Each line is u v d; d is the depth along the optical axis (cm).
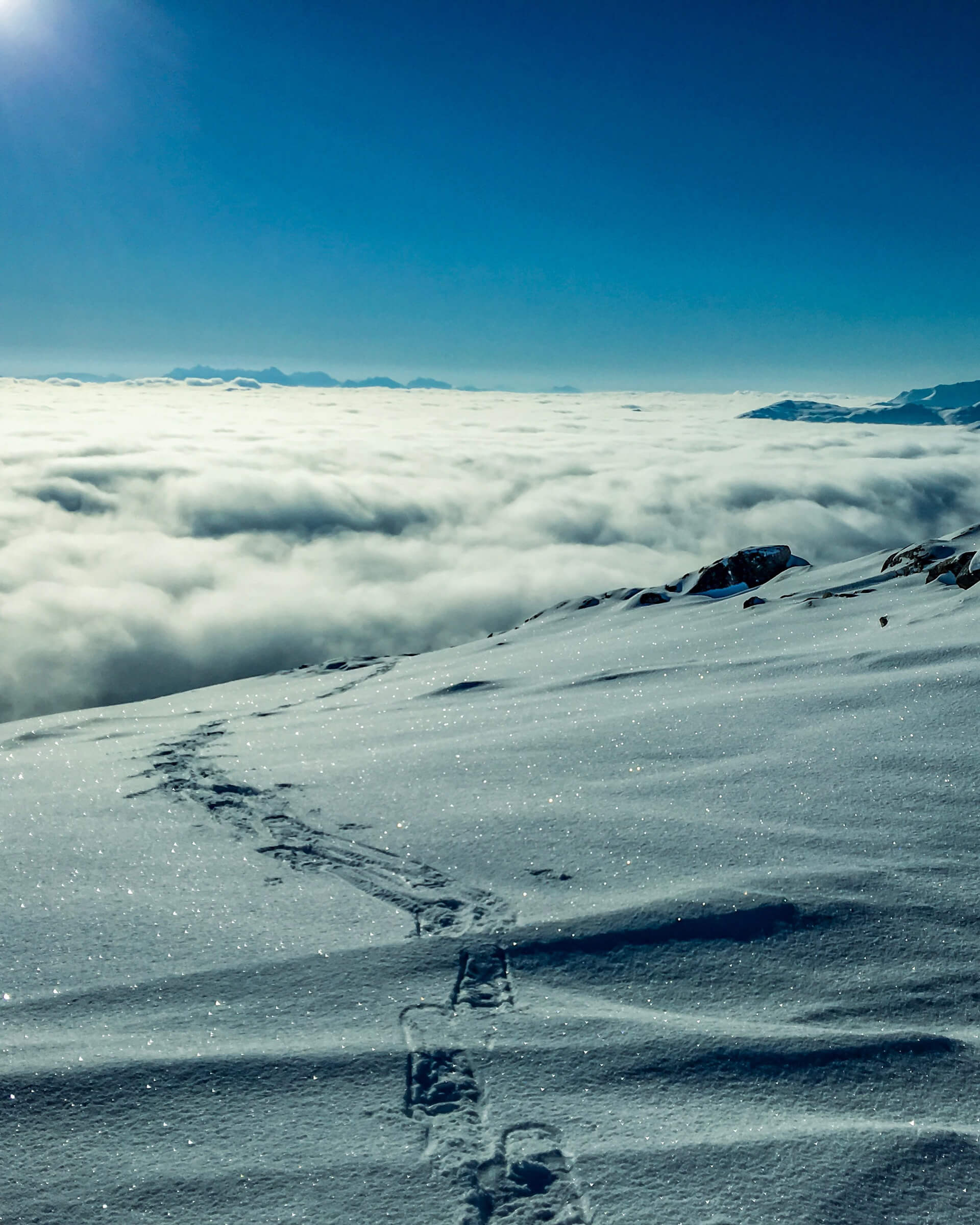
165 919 367
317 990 298
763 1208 192
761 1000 287
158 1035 271
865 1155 208
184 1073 246
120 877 423
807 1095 235
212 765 704
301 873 426
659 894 360
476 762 595
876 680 653
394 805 521
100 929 357
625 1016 277
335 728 856
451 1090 239
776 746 545
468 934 341
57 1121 225
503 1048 259
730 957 313
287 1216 192
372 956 324
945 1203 194
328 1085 240
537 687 943
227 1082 241
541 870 401
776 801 455
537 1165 208
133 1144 216
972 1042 257
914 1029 265
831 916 334
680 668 894
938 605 923
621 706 743
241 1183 202
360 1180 203
